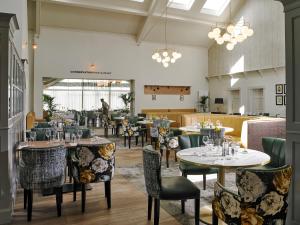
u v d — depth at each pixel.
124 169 5.35
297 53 2.46
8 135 2.94
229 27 6.78
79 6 9.86
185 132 5.94
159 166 2.60
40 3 9.64
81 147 3.12
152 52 13.08
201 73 14.23
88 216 3.08
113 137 10.26
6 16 2.84
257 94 11.66
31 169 2.90
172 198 2.60
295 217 2.44
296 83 2.47
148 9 10.67
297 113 2.47
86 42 11.83
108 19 11.41
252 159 2.78
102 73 12.13
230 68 12.73
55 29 11.30
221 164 2.57
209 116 8.52
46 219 3.00
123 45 12.48
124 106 14.52
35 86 11.05
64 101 15.49
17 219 3.00
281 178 1.83
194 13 11.39
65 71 11.49
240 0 11.53
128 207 3.35
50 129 4.82
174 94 13.70
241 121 7.36
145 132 8.94
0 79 2.90
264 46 10.81
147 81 12.99
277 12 10.22
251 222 1.82
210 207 3.31
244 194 1.82
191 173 3.56
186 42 13.55
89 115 13.30
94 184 4.30
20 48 5.64
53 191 3.75
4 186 2.93
